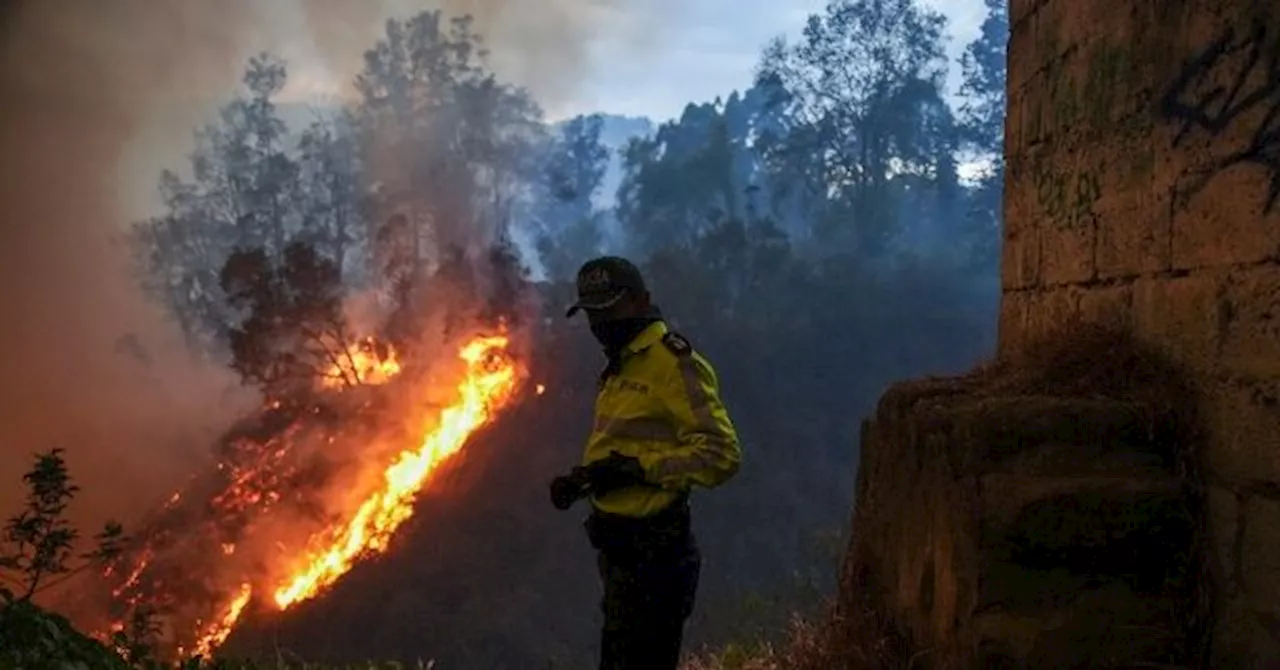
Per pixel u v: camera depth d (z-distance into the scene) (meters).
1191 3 4.50
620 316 4.29
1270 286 3.96
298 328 55.44
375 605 44.84
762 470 49.91
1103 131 5.28
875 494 6.03
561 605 44.72
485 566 46.56
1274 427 3.93
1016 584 4.31
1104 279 5.25
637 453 4.20
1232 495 4.13
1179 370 4.54
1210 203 4.34
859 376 56.47
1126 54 5.05
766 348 56.97
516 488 50.91
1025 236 6.29
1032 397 4.80
